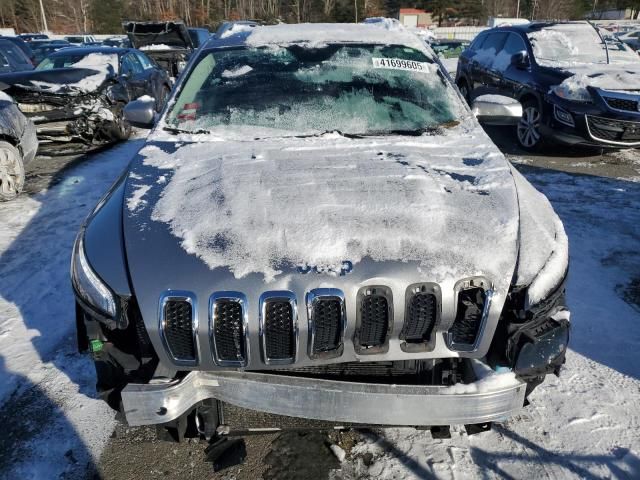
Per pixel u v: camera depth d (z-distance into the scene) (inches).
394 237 66.1
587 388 95.5
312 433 85.4
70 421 90.0
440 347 65.1
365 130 103.0
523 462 79.7
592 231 165.6
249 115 106.2
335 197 73.7
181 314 61.7
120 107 298.8
